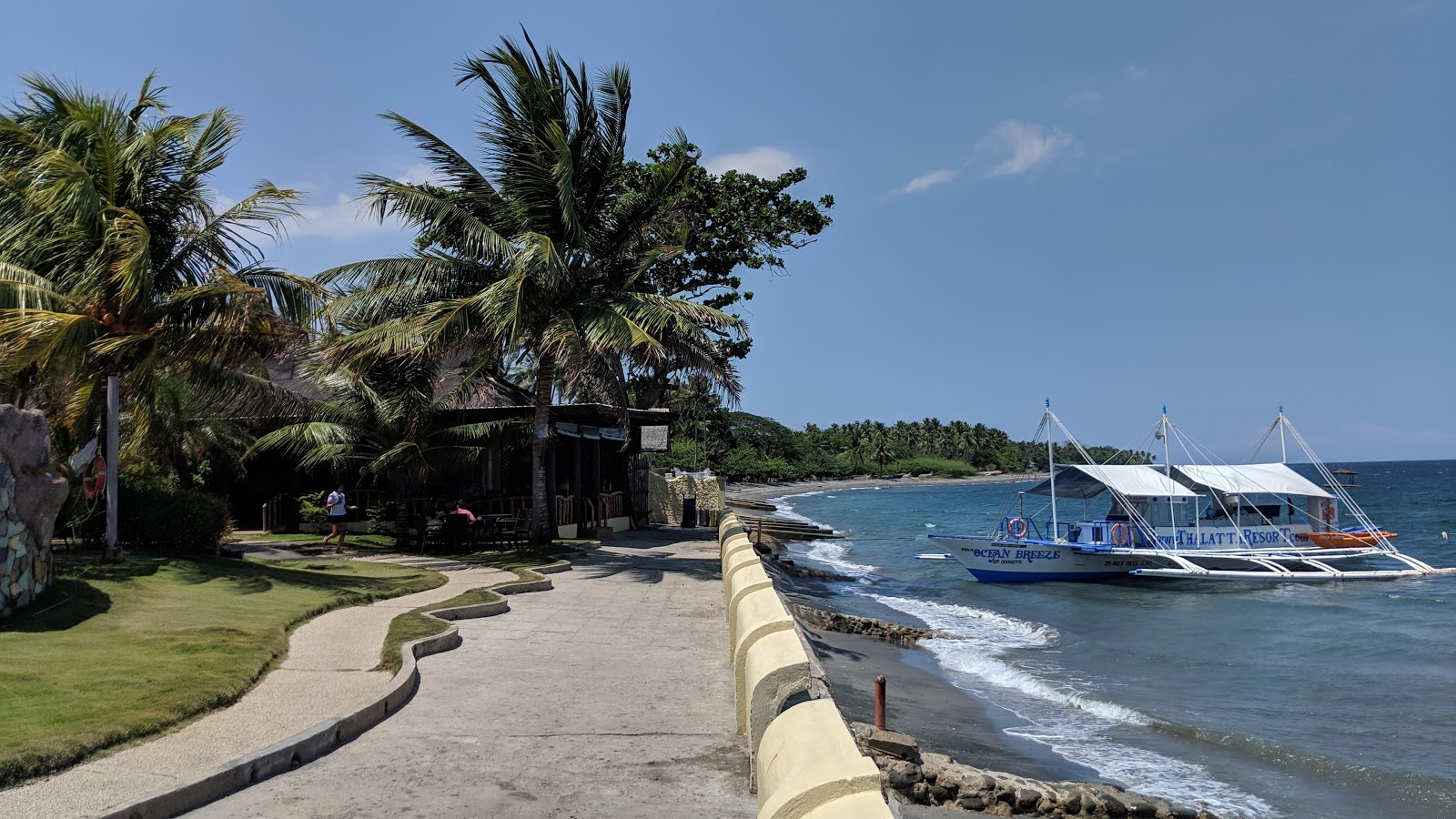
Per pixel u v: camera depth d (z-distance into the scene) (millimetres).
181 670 7070
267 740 5738
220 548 15281
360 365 18891
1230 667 15336
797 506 91750
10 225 13594
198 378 15125
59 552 12859
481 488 23984
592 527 24484
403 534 20172
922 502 98188
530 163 18594
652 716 6887
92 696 6219
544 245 16609
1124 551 28016
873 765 2691
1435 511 62625
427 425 21750
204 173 14539
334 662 8055
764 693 5188
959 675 14391
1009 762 9797
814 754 2900
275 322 14648
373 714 6602
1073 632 19016
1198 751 10430
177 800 4734
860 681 13125
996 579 28016
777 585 22344
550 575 15828
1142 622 20656
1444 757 10211
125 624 8656
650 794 5223
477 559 17891
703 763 5777
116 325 13352
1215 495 30141
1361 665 15562
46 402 13836
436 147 19234
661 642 9914
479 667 8516
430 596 12273
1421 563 29453
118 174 13609
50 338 12195
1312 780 9414
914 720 11250
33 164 12945
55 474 9320
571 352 17328
